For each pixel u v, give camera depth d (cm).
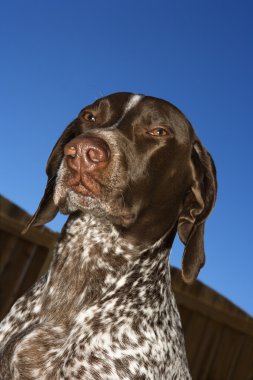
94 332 92
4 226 145
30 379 91
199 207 103
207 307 174
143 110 99
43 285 98
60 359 91
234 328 185
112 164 93
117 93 102
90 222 98
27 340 92
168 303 101
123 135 96
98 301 96
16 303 99
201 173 103
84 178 92
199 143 104
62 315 95
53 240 152
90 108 101
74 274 97
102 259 98
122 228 98
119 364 91
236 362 187
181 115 102
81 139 91
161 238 101
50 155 104
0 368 94
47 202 105
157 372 94
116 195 94
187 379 102
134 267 99
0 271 146
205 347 178
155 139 98
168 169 100
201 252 103
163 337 96
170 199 101
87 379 90
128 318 95
